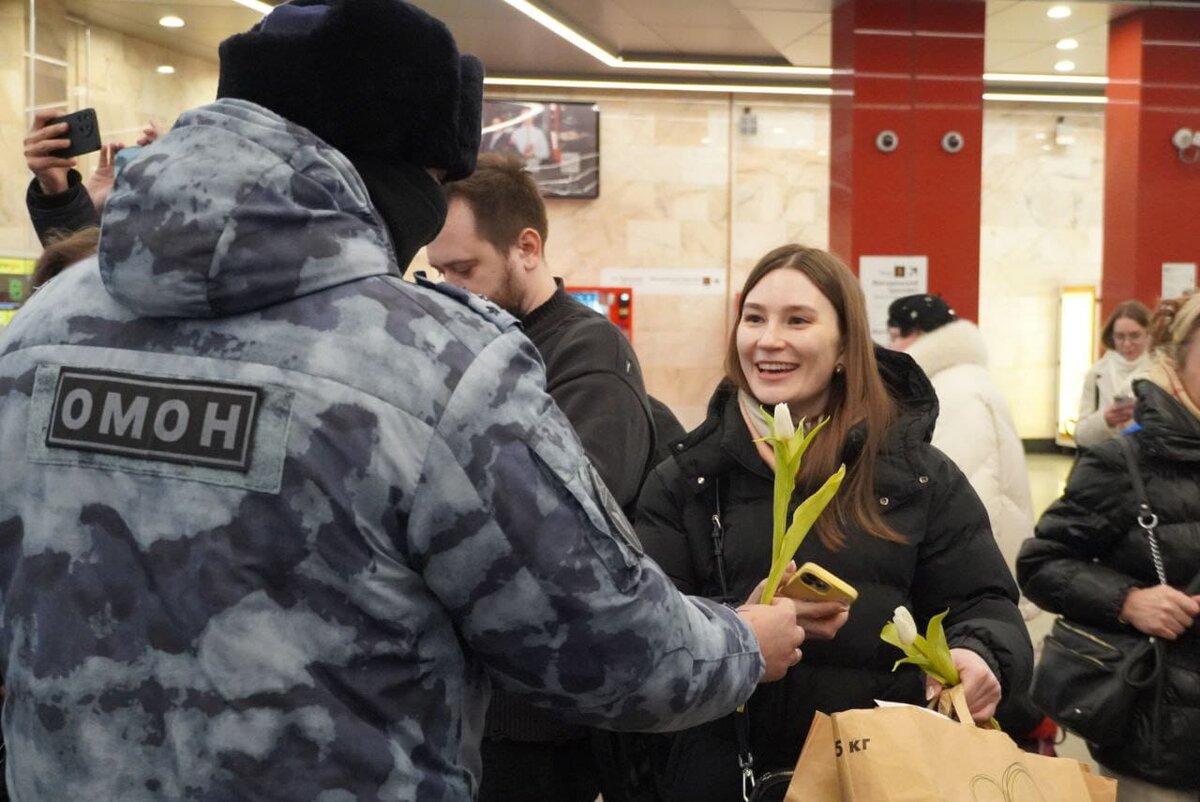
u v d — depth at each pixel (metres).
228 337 1.05
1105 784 1.50
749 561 1.91
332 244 1.06
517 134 11.17
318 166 1.08
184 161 1.04
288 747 0.99
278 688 0.99
